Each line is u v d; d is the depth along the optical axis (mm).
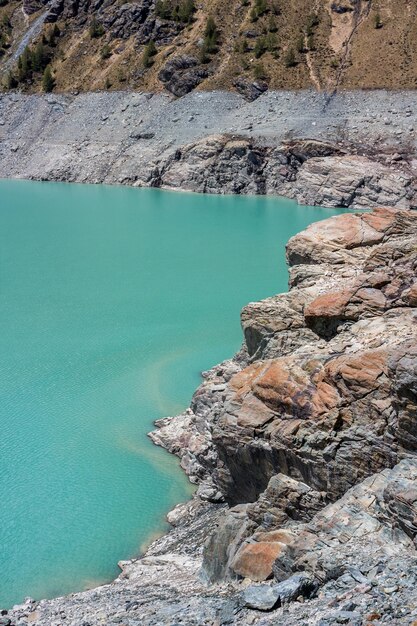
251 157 119250
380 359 20250
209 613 14773
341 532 16281
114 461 31516
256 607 14148
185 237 80062
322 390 20828
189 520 26547
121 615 16547
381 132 116062
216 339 46656
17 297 56250
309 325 25625
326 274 28438
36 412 36344
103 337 47062
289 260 31594
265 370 22656
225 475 23688
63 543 25734
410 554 14859
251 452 21656
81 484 29688
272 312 26406
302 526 17781
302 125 122250
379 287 24781
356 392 20188
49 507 28016
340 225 30859
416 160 108375
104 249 73812
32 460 31594
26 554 25062
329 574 14648
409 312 23391
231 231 83812
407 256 25500
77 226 86562
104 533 26328
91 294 57188
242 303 54688
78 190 121562
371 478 17969
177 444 32312
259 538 17844
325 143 114000
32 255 71000
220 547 19375
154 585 19922
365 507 16953
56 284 60219
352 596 13406
